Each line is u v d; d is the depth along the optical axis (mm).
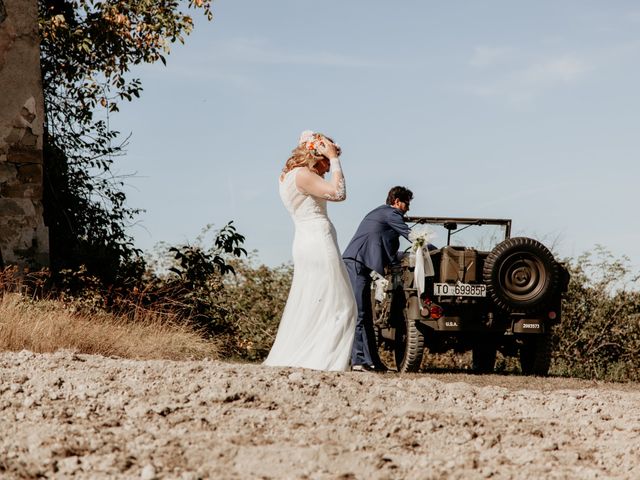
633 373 15750
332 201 7531
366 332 9523
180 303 12094
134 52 14766
